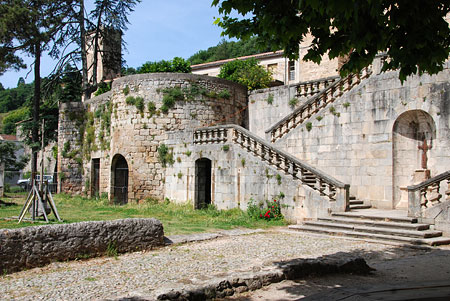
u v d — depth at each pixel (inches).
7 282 316.2
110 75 1903.3
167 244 479.5
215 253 431.2
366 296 262.1
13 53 1373.0
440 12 280.2
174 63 1449.3
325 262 336.2
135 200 955.3
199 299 260.5
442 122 628.1
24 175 2037.4
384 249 452.8
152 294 247.3
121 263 383.9
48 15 1429.6
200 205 874.1
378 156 693.3
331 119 753.6
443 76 631.2
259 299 271.3
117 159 1043.3
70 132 1325.0
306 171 716.7
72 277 330.0
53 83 1556.3
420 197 536.4
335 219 595.8
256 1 299.6
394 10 266.1
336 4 233.8
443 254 419.8
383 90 694.5
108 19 1546.5
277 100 987.9
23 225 565.6
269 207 702.5
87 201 1104.2
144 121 962.1
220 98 1002.1
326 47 315.9
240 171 769.6
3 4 1291.8
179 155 903.7
